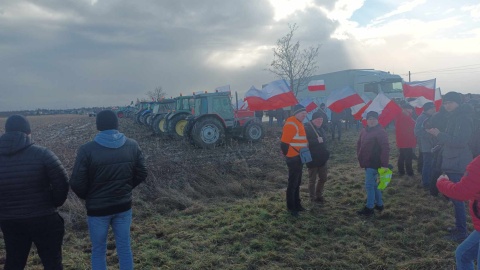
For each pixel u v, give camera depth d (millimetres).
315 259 4645
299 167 6316
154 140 16438
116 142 3607
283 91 9062
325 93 27000
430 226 5543
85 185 3500
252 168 10148
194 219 6434
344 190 8031
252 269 4527
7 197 3225
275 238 5414
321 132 7027
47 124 39094
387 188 7812
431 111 7520
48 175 3332
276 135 17359
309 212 6547
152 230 5934
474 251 3232
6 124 3338
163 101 22156
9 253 3369
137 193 7750
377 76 25172
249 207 6988
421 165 9109
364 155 6219
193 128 13484
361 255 4766
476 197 2975
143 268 4547
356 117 12297
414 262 4492
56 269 3473
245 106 18812
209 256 4824
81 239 5672
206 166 9609
